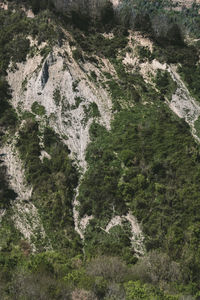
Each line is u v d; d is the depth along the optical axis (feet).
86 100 206.69
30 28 238.68
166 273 111.96
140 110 205.36
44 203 156.25
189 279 111.65
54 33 230.68
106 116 201.05
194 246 126.72
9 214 151.53
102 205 154.51
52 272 98.02
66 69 215.31
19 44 231.50
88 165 175.73
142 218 150.20
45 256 117.70
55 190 160.15
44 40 229.04
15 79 218.38
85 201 157.38
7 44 234.38
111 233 145.69
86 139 190.08
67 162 170.60
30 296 81.56
